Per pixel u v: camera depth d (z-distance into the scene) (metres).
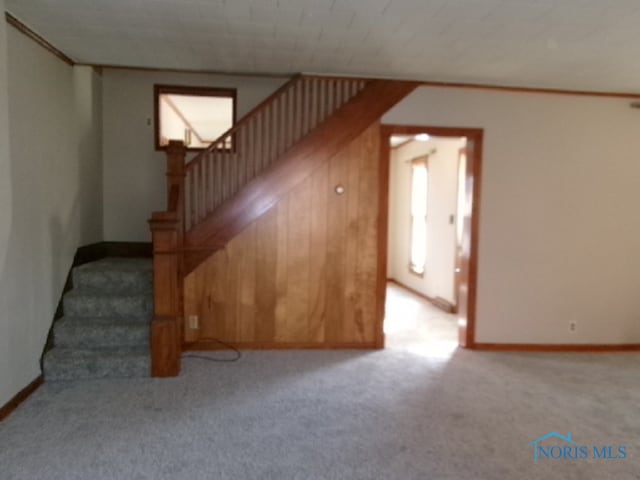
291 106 3.99
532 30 2.76
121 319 3.54
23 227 2.85
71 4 2.51
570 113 4.17
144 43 3.13
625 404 3.06
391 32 2.86
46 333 3.22
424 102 4.02
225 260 3.92
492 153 4.12
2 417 2.59
